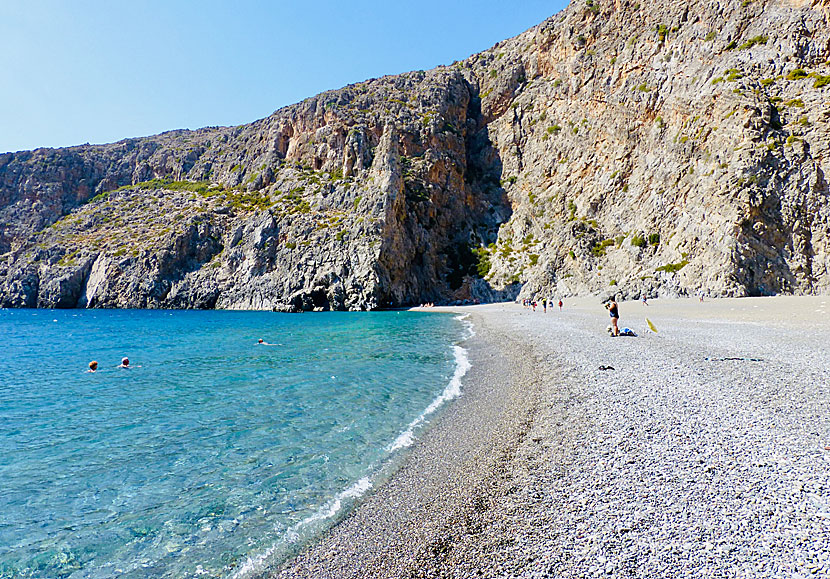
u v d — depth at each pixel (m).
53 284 93.62
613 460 8.10
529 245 91.25
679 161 68.50
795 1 65.62
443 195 103.06
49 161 128.88
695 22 76.19
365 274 80.56
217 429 12.72
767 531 5.55
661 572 4.99
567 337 26.69
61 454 11.14
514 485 7.64
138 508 8.18
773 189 54.50
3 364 26.02
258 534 7.02
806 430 8.70
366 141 106.38
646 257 68.50
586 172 88.06
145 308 89.44
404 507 7.40
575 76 95.25
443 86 118.25
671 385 12.87
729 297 53.47
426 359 23.89
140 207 116.56
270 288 85.12
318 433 11.88
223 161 135.38
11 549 7.01
